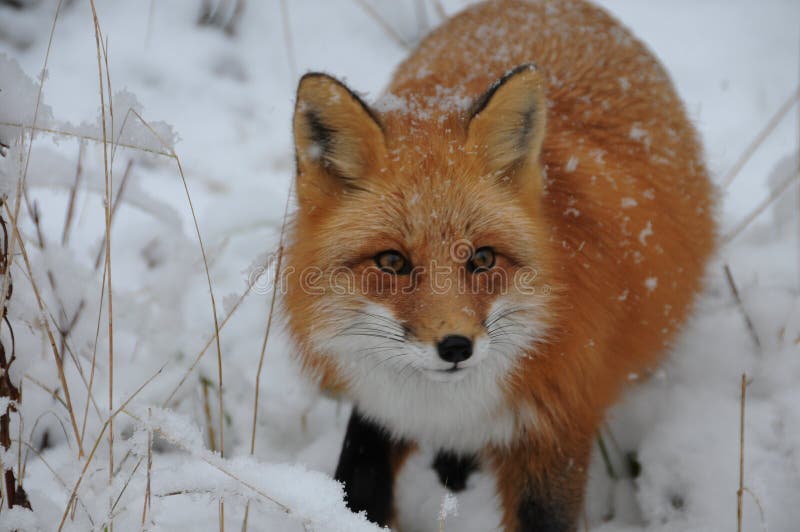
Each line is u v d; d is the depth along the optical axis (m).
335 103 5.52
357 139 5.62
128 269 8.86
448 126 5.87
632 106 7.26
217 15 13.07
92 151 9.89
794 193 9.12
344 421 7.64
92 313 6.93
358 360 5.80
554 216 5.91
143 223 9.38
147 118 11.23
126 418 6.74
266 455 7.14
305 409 7.52
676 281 6.75
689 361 7.57
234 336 8.28
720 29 13.31
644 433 7.21
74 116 10.87
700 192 7.55
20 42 12.01
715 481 6.39
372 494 6.43
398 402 6.02
